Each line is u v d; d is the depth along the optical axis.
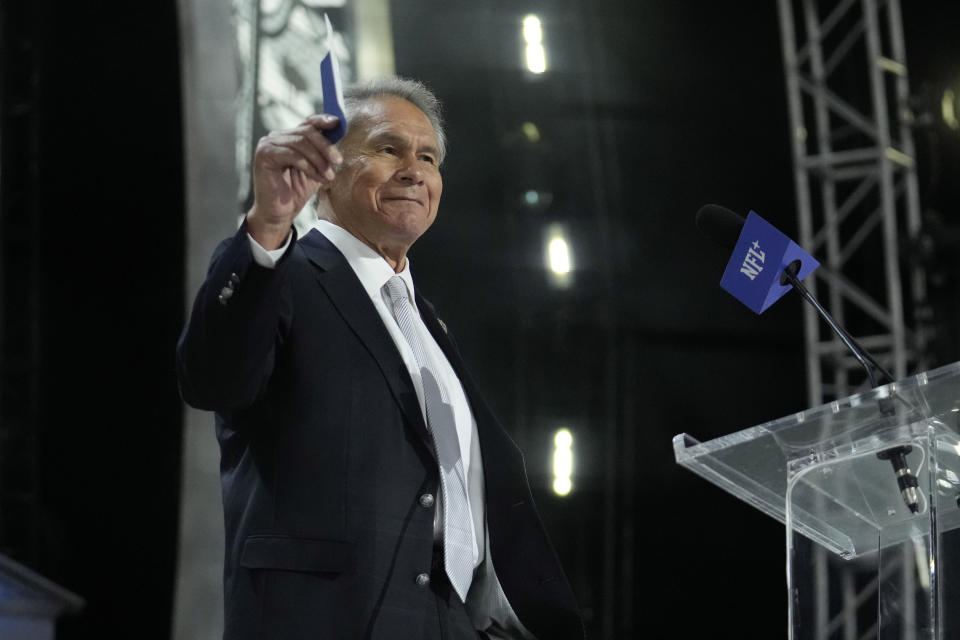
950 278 13.47
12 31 12.49
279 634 3.26
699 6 16.08
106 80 12.82
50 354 12.67
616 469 15.44
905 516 3.24
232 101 11.78
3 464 12.06
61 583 12.16
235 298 3.27
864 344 13.62
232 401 3.38
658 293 15.95
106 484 12.59
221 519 10.96
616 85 16.11
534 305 15.61
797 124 14.14
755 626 15.40
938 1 14.82
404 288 3.99
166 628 12.29
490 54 15.62
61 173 12.76
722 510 15.62
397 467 3.51
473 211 15.66
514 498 3.84
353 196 4.04
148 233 12.94
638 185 16.08
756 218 4.06
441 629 3.43
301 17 12.86
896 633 3.17
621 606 15.13
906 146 14.05
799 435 3.29
